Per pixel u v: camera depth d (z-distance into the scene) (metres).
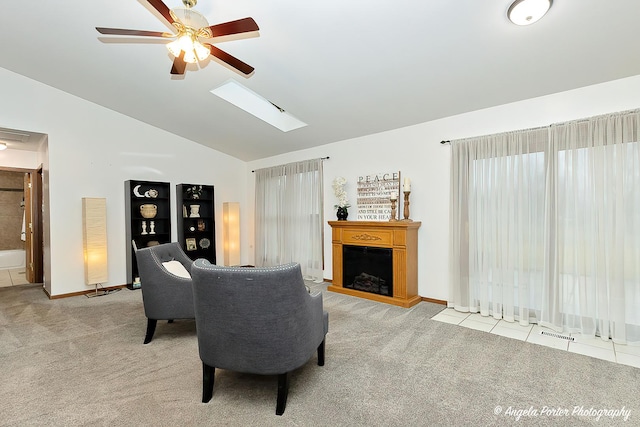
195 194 5.60
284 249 5.58
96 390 2.00
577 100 2.89
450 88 3.14
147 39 2.95
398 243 3.79
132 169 4.98
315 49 2.80
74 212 4.40
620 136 2.62
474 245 3.45
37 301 4.06
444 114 3.68
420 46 2.59
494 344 2.66
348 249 4.39
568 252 2.87
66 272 4.31
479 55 2.61
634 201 2.57
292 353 1.76
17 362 2.38
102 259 4.45
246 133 5.11
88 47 3.26
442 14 2.22
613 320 2.65
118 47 3.23
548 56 2.52
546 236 2.98
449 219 3.65
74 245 4.39
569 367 2.25
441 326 3.08
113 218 4.79
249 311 1.68
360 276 4.28
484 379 2.11
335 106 3.81
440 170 3.79
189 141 5.70
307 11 2.36
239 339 1.73
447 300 3.75
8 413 1.77
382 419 1.72
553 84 2.88
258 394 1.97
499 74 2.83
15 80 3.92
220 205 6.19
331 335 2.88
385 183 4.30
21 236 7.31
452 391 1.98
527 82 2.90
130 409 1.81
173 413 1.78
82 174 4.48
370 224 4.00
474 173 3.45
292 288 1.71
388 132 4.29
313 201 5.14
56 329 3.06
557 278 2.91
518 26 2.23
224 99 4.13
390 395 1.94
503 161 3.23
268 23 2.55
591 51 2.41
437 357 2.43
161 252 3.21
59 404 1.85
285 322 1.71
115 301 4.05
